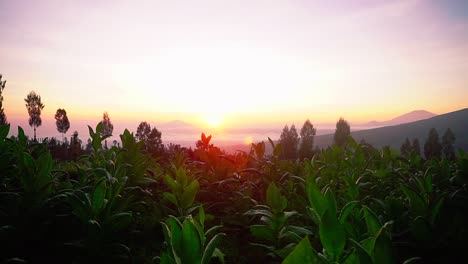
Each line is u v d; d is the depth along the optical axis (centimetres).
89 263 304
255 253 359
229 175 511
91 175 398
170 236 202
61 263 307
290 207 445
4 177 397
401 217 326
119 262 319
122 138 484
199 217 267
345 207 250
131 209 421
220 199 483
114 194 338
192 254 192
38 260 308
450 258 299
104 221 309
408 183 410
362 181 472
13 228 297
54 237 344
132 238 376
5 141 439
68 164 534
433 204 332
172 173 498
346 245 249
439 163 500
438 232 304
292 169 545
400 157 511
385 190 459
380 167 490
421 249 304
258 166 565
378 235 168
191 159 695
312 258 147
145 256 335
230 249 362
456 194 369
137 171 462
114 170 400
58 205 367
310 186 246
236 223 407
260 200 493
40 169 344
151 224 387
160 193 502
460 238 303
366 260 164
